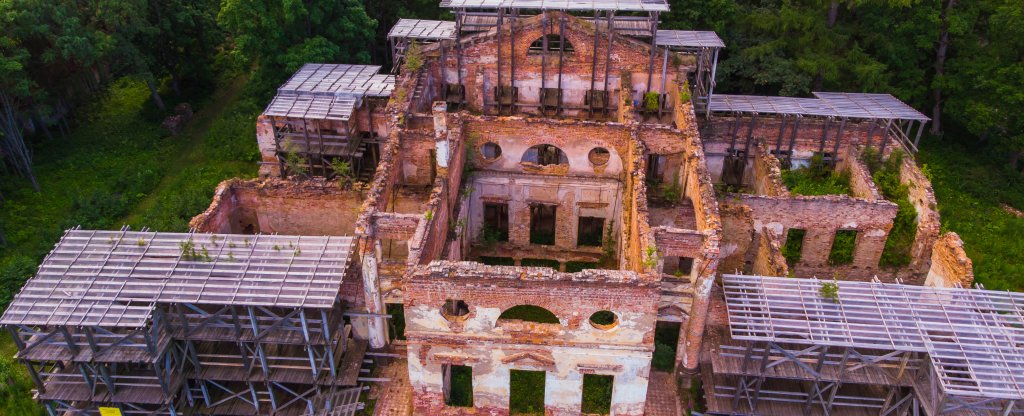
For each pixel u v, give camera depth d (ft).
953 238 103.19
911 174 124.47
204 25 182.39
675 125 131.03
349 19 174.60
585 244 132.26
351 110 138.10
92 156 163.73
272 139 146.20
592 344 87.35
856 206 114.32
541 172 121.60
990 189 155.63
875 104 139.64
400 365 104.53
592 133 115.96
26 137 165.37
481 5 124.67
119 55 159.53
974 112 151.33
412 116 122.42
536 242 133.59
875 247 119.65
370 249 93.66
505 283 82.02
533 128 116.67
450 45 133.90
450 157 105.70
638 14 164.86
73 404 94.02
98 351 86.79
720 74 163.12
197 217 102.83
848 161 138.10
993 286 126.11
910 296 91.25
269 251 92.84
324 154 141.49
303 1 162.09
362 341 103.45
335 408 95.71
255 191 112.27
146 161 163.84
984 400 84.23
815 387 90.89
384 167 107.55
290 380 93.71
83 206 142.20
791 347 92.89
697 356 98.89
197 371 92.99
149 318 84.74
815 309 88.99
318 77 150.61
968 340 86.33
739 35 169.27
